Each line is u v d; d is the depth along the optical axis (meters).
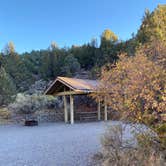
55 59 39.59
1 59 40.31
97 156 5.57
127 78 4.74
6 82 20.22
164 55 5.05
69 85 14.52
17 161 6.09
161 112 4.23
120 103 4.80
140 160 4.02
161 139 4.24
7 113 17.69
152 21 14.21
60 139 9.28
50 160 6.02
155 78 4.32
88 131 11.26
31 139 9.65
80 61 41.62
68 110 18.75
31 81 34.81
